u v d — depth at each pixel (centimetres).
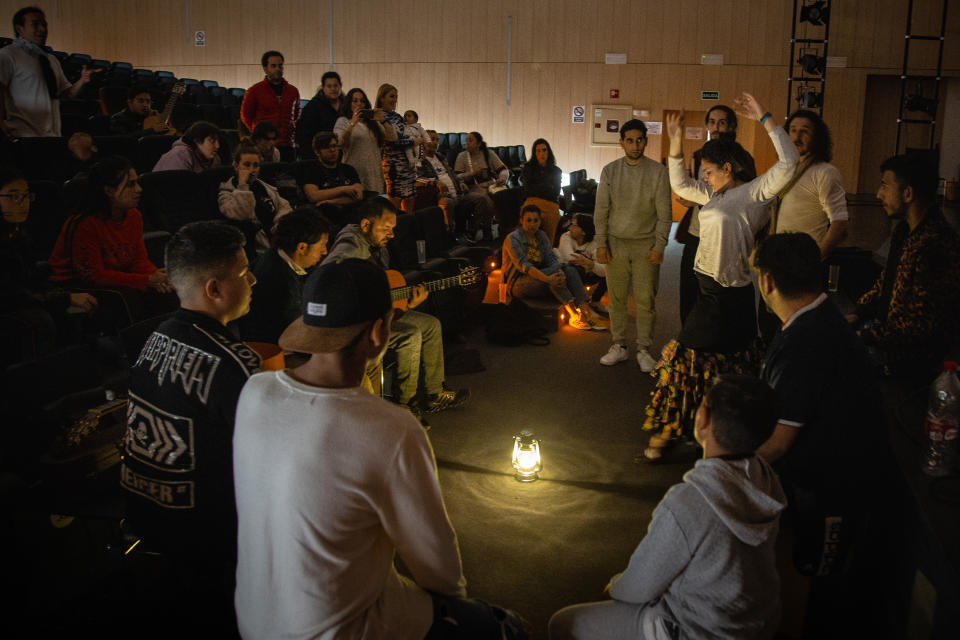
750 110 319
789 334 211
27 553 236
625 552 282
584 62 1338
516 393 448
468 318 598
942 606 177
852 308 402
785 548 211
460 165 973
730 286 330
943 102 1266
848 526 209
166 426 182
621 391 452
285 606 137
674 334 575
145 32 1538
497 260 628
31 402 257
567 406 427
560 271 584
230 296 191
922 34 1234
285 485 135
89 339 353
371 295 144
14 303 326
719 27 1286
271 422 139
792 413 206
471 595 256
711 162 338
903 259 274
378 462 136
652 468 351
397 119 673
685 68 1309
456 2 1369
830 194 359
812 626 231
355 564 138
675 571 163
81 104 812
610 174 478
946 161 1265
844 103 1272
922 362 279
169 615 208
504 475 344
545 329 568
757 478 164
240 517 145
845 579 235
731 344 335
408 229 559
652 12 1304
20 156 480
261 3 1456
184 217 469
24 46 529
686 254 463
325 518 134
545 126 1372
